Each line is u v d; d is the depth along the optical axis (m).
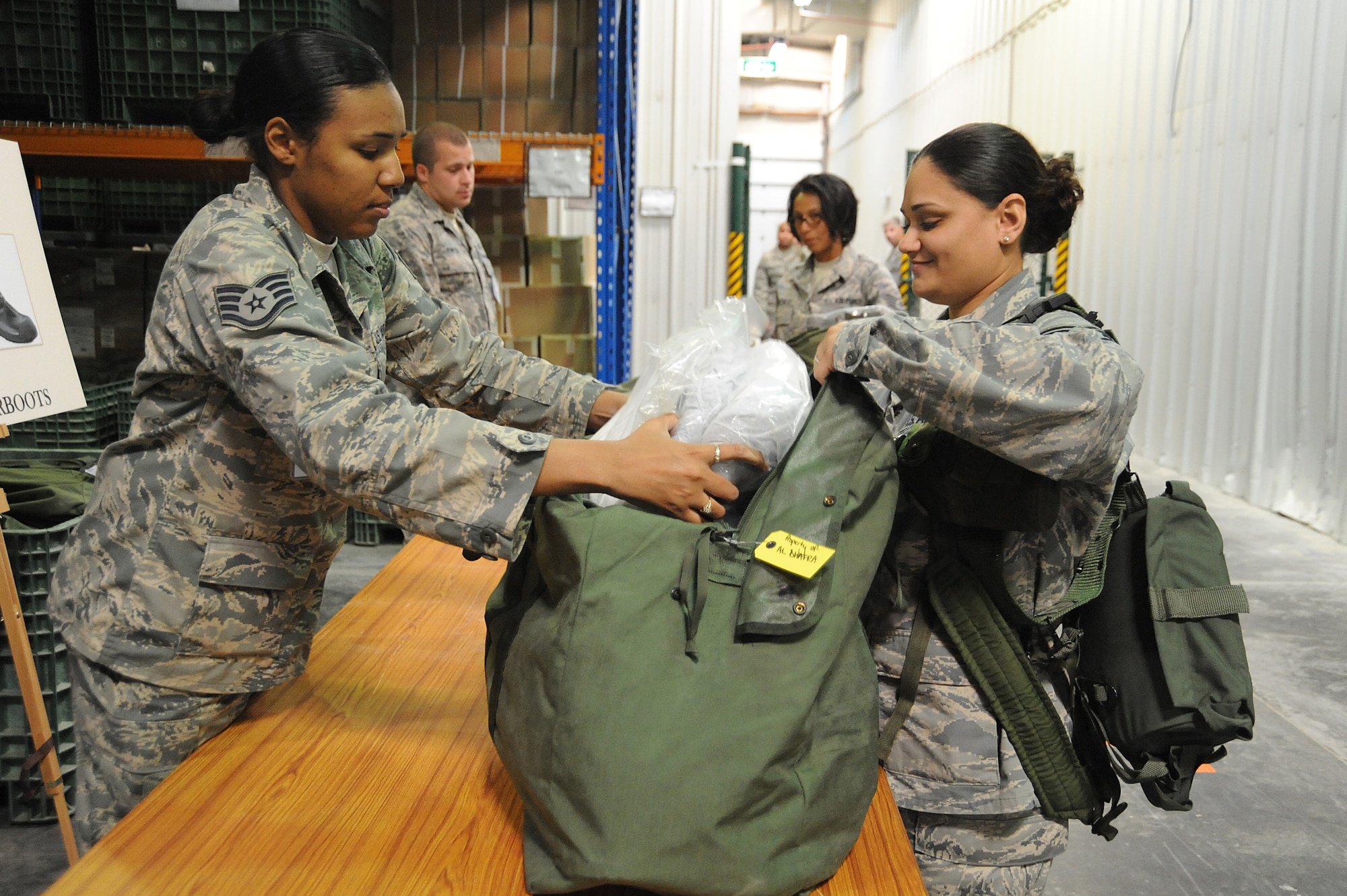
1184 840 2.20
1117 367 0.93
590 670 0.87
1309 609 3.43
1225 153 4.96
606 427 1.26
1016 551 1.07
